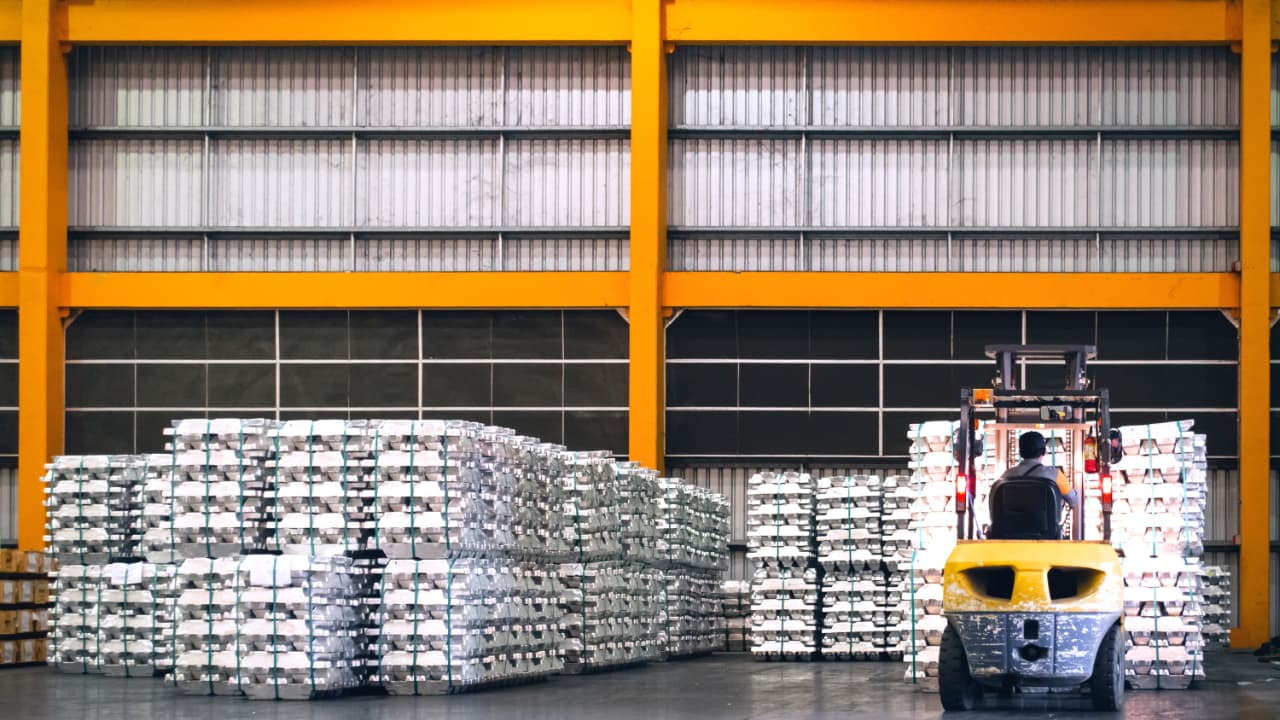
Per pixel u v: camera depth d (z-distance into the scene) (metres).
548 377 23.55
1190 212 23.59
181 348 23.80
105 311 23.86
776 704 13.63
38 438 23.31
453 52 24.03
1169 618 15.20
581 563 17.44
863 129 23.78
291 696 13.93
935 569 15.38
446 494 14.31
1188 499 15.26
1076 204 23.69
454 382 23.61
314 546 14.50
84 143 24.17
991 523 13.09
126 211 24.09
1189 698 14.12
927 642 15.54
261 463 14.80
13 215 24.09
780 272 23.44
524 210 23.97
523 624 15.83
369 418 23.64
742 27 23.48
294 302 23.59
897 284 23.33
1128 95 23.67
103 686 15.78
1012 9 23.30
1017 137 23.75
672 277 23.52
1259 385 23.02
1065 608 12.39
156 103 24.12
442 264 23.95
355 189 24.02
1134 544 15.26
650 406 23.14
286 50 24.11
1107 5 23.23
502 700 13.91
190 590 14.62
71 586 17.77
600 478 17.77
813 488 21.20
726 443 23.53
